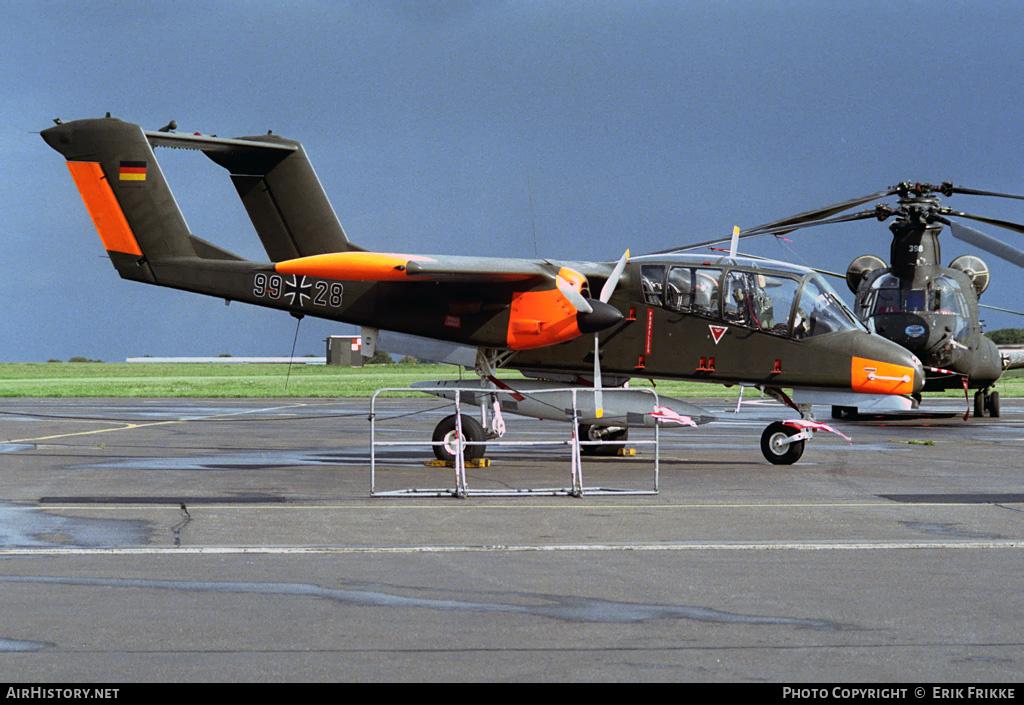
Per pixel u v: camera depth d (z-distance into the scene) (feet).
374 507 57.67
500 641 30.32
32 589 36.55
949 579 38.83
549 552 44.19
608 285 84.84
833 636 31.04
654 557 43.09
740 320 86.74
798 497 62.95
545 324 83.51
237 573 39.45
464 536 48.16
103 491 64.18
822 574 39.68
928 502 60.59
